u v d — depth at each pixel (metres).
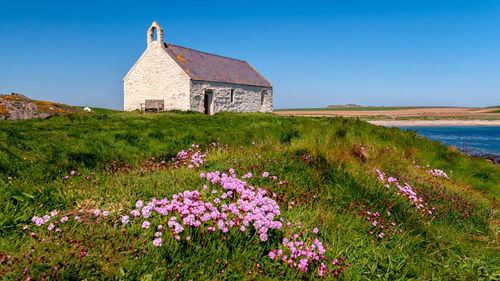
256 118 21.45
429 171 9.25
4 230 3.36
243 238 3.65
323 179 5.80
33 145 8.02
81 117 17.69
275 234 3.87
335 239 4.09
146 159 7.28
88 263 2.96
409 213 5.28
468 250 4.43
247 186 4.64
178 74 27.64
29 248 3.04
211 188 4.84
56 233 3.40
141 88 30.42
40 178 5.25
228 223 3.56
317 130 12.16
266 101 39.12
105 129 13.04
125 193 4.56
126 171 5.82
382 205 5.21
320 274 3.27
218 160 6.68
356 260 3.86
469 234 5.39
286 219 4.31
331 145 9.11
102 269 2.93
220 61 35.78
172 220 3.50
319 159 6.54
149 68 29.61
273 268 3.39
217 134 11.59
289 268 3.36
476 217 6.18
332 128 12.59
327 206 4.99
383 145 11.07
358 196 5.29
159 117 20.23
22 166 5.81
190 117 21.02
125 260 3.07
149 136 10.82
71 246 3.16
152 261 3.12
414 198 5.77
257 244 3.56
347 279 3.45
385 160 8.86
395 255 4.03
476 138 31.66
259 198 3.99
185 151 7.96
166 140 10.34
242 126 16.30
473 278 3.69
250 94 35.44
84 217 3.92
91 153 7.00
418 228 4.87
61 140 9.45
